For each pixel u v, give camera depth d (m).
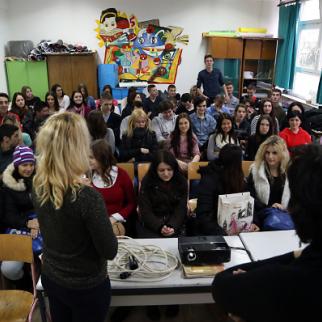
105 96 4.42
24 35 6.98
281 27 6.96
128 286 1.46
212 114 5.02
